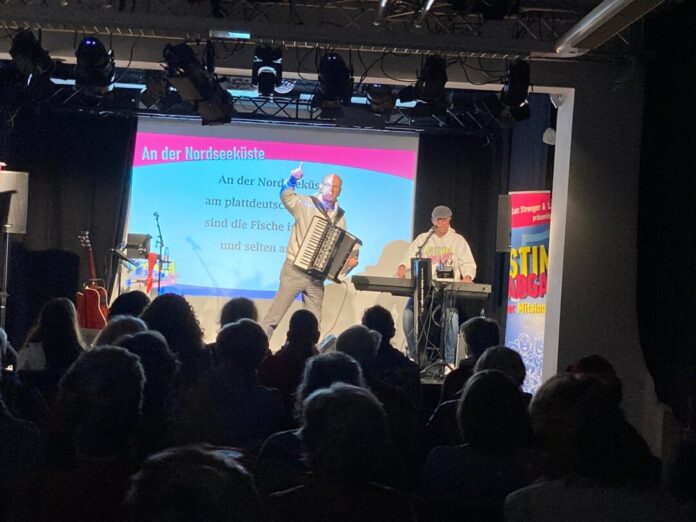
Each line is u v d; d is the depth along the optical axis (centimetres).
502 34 682
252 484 147
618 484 207
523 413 267
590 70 679
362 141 1045
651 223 656
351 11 679
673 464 237
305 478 209
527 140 920
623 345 676
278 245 1030
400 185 1045
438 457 269
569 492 206
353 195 1041
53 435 221
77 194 1014
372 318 470
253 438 324
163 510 139
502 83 688
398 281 774
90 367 214
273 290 1027
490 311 991
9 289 989
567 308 675
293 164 1037
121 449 207
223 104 666
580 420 210
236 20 620
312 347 413
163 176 1026
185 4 666
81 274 1009
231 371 330
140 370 216
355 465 200
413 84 691
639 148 679
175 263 1021
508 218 861
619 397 226
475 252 1031
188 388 338
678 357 616
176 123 1028
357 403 204
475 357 486
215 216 1027
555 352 677
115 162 1019
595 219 679
